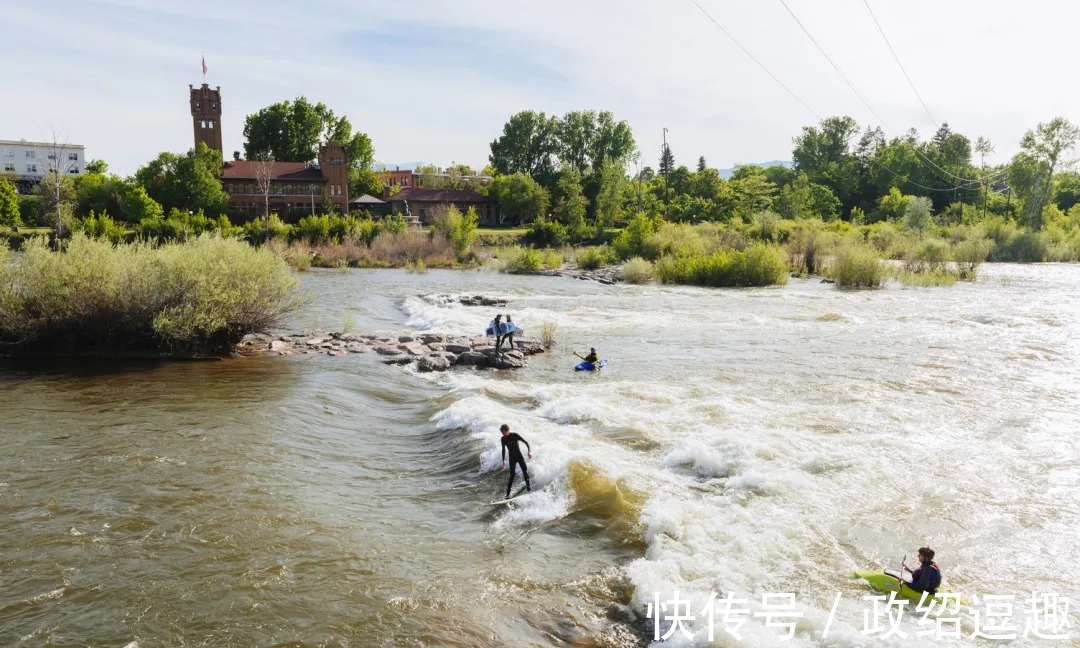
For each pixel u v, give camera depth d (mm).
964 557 8727
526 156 146375
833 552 8789
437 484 11680
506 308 34344
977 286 43750
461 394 17016
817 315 31484
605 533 9492
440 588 8102
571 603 7852
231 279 21844
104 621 7211
